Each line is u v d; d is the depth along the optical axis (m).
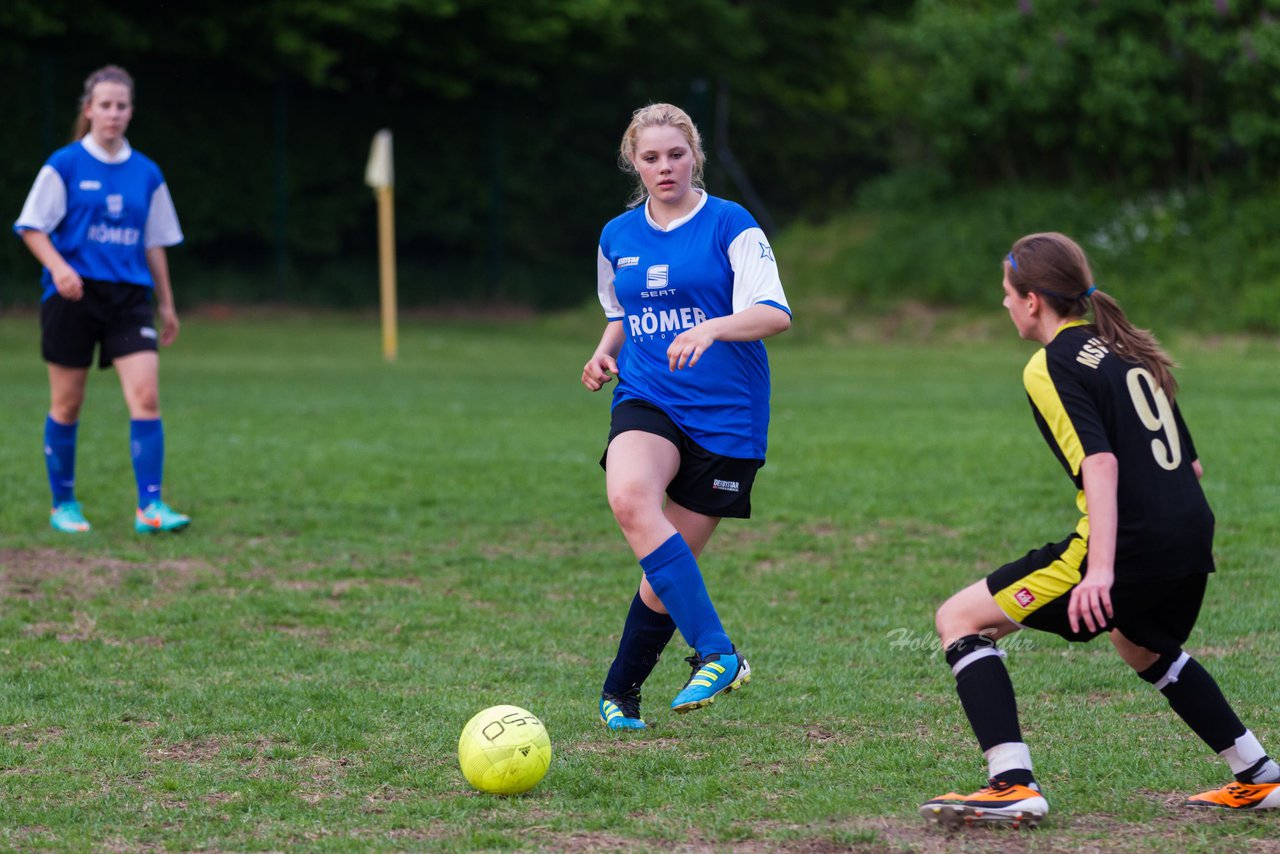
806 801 12.33
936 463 34.81
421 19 94.75
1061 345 11.62
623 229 15.00
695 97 104.62
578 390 56.12
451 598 21.50
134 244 25.59
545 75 101.75
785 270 93.00
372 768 13.43
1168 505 11.35
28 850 11.25
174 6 92.06
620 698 15.01
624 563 24.11
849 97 118.50
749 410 14.70
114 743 14.23
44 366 64.25
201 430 41.38
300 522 27.52
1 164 85.38
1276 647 18.09
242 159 93.69
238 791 12.82
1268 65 77.00
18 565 23.38
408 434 40.84
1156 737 14.40
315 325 91.50
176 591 21.81
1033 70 83.75
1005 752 11.52
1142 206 83.81
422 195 98.81
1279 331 73.94
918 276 87.75
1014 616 11.77
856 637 19.12
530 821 11.91
